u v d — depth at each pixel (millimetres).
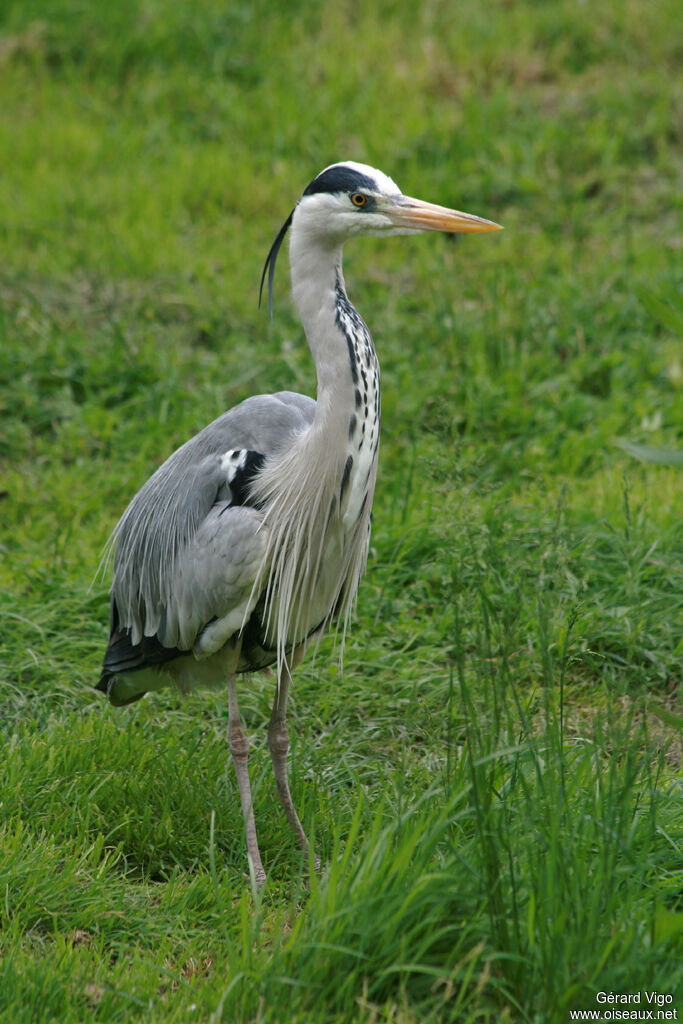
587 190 19641
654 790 7172
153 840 8102
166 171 20328
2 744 8750
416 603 11203
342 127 21344
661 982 5961
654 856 7035
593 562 10953
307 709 9898
